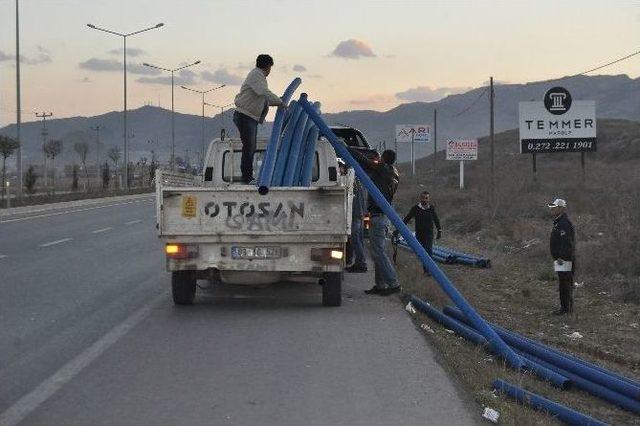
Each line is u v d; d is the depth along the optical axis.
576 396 7.19
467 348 8.48
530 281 15.00
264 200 9.42
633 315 11.52
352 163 10.17
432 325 9.63
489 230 23.55
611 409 6.86
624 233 16.03
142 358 7.27
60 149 94.25
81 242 19.41
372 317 9.48
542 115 40.00
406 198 39.38
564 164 82.94
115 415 5.51
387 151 11.56
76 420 5.40
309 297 11.06
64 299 10.72
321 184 11.85
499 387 6.55
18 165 39.78
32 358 7.26
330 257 9.50
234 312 9.79
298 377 6.59
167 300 10.70
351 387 6.27
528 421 5.52
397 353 7.53
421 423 5.37
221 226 9.44
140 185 85.06
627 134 111.19
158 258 15.94
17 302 10.45
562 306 11.53
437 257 18.05
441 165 123.06
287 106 10.82
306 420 5.41
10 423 5.34
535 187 37.28
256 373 6.71
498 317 11.37
